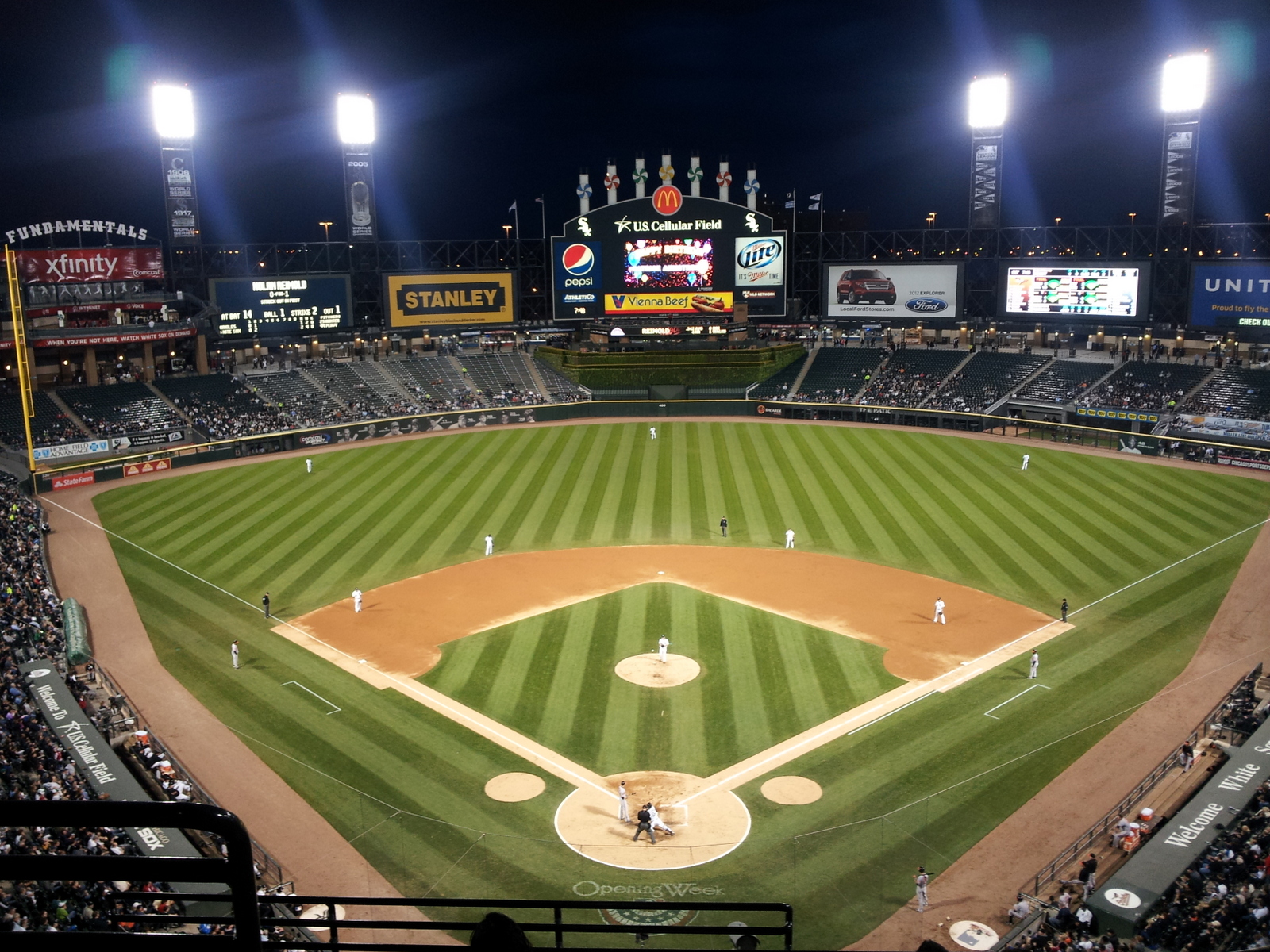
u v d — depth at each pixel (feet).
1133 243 305.73
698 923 84.02
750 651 137.39
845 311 334.24
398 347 339.16
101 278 270.46
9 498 200.34
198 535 193.88
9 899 65.41
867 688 126.41
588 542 185.26
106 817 12.32
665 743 113.70
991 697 123.54
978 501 205.98
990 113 311.06
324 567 174.40
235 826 12.35
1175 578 162.40
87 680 132.05
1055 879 89.20
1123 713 119.14
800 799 102.53
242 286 300.20
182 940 12.60
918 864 91.76
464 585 164.35
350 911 86.12
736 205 321.73
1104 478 222.89
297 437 269.64
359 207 324.39
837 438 270.26
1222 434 241.96
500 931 12.69
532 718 120.37
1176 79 273.54
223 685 131.44
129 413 261.24
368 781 107.76
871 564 170.91
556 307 327.67
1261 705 117.60
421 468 241.76
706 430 282.97
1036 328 325.21
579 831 97.81
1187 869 82.74
